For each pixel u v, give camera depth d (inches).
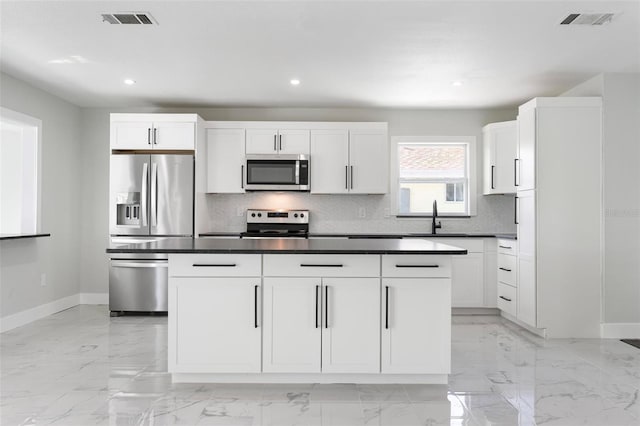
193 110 228.5
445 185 234.2
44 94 197.3
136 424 93.9
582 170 166.7
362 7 116.4
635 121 167.3
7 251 174.9
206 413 99.5
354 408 102.6
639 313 167.3
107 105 223.6
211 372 115.0
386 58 154.2
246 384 116.5
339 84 185.8
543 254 166.7
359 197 230.5
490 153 218.5
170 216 203.8
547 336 166.6
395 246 119.3
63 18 123.2
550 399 108.3
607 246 166.6
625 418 97.8
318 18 123.1
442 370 114.4
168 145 205.0
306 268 113.9
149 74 173.2
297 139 216.8
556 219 166.6
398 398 108.4
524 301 175.3
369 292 114.0
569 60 155.9
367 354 114.2
